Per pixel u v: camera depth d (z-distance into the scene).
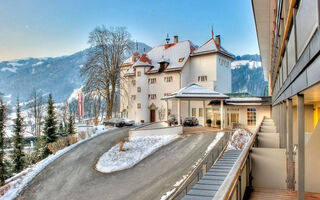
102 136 32.31
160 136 27.91
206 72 42.75
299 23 3.70
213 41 43.72
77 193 15.13
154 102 46.81
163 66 45.53
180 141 25.33
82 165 20.89
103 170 19.03
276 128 14.83
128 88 52.97
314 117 12.05
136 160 20.45
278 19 6.67
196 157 19.36
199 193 7.82
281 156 6.98
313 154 6.81
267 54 26.12
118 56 48.84
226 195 2.82
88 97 44.31
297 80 4.32
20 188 16.72
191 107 41.81
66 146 28.41
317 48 2.63
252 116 32.19
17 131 28.36
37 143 32.12
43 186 16.88
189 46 46.75
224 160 13.82
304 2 3.22
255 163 7.22
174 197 12.15
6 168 25.14
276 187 6.89
